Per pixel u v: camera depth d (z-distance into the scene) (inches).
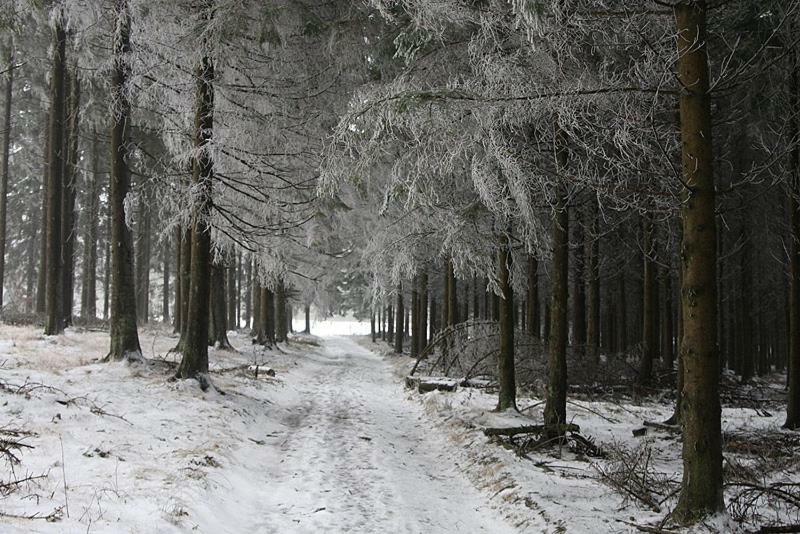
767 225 659.4
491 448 329.7
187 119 466.0
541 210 347.3
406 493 266.1
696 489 195.0
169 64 425.1
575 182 271.1
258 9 414.6
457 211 369.7
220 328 813.2
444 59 359.9
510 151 279.9
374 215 539.8
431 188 311.1
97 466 231.3
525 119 261.7
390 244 409.7
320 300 881.5
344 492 259.9
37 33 698.8
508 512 237.9
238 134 440.8
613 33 264.7
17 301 1051.3
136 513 184.1
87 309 1133.1
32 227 1338.6
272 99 452.8
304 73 468.8
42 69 794.2
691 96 204.5
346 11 454.6
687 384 199.8
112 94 456.4
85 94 812.6
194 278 448.1
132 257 500.1
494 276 388.8
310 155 472.4
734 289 935.0
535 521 217.6
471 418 416.2
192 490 219.8
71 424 285.9
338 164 308.3
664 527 194.5
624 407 547.5
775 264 880.3
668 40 246.4
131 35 421.7
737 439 377.7
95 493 193.6
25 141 996.6
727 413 517.7
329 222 598.2
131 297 493.7
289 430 408.2
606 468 277.0
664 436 408.2
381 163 411.2
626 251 725.9
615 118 238.2
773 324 1334.9
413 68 359.6
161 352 657.0
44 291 954.7
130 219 466.6
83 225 1207.6
